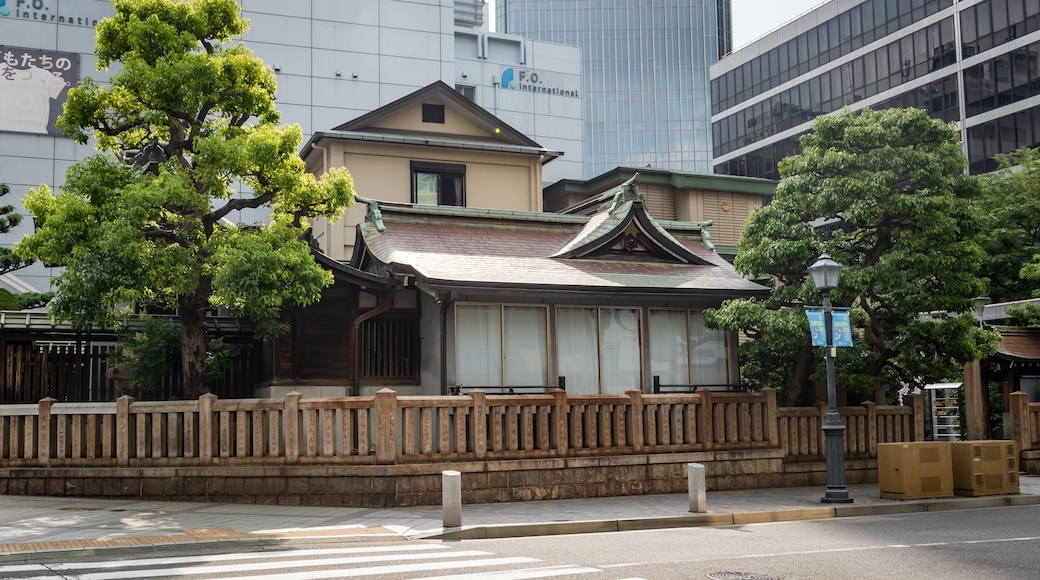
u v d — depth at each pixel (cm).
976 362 2450
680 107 13212
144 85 1641
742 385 2328
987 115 5156
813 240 2009
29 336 1953
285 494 1586
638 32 13362
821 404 2030
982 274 3303
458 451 1628
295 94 4819
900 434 2117
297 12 4888
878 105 5859
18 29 4341
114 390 2011
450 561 1034
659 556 1074
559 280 1953
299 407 1609
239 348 2062
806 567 993
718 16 13475
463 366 1934
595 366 2047
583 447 1744
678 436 1842
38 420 1702
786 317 1880
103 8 4525
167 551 1105
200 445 1630
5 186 2695
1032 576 934
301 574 940
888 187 1891
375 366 2041
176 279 1606
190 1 1753
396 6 5109
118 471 1645
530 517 1410
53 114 4353
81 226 1577
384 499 1541
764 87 6794
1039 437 2345
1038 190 3412
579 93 6278
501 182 2939
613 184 3153
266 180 1723
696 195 3194
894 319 2089
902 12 5725
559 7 13400
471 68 5944
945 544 1173
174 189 1582
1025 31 4966
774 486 1930
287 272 1634
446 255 2011
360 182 2750
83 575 940
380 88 5006
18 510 1468
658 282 2062
